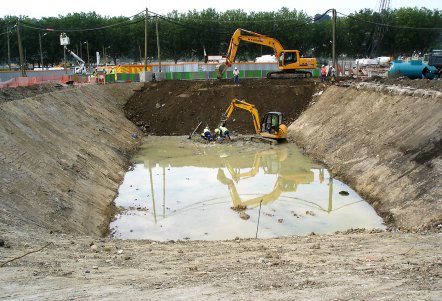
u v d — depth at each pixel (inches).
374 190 698.8
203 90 1448.1
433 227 514.3
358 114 1031.6
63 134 862.5
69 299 270.8
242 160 1003.3
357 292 276.1
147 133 1343.5
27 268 337.7
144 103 1462.8
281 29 3312.0
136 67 2065.7
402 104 892.6
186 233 584.7
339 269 344.5
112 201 716.0
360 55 3427.7
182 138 1280.8
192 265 375.9
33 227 484.1
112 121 1219.9
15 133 702.5
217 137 1214.3
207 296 275.6
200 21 3277.6
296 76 1556.3
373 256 393.1
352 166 826.2
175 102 1429.6
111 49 3435.0
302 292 278.8
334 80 1424.7
